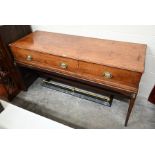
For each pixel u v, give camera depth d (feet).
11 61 5.33
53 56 4.22
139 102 5.62
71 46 4.45
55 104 5.83
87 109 5.57
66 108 5.66
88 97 5.88
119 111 5.42
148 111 5.31
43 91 6.40
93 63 3.73
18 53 4.87
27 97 6.18
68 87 6.25
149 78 5.10
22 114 3.11
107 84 3.99
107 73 3.74
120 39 4.65
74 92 6.10
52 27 5.36
